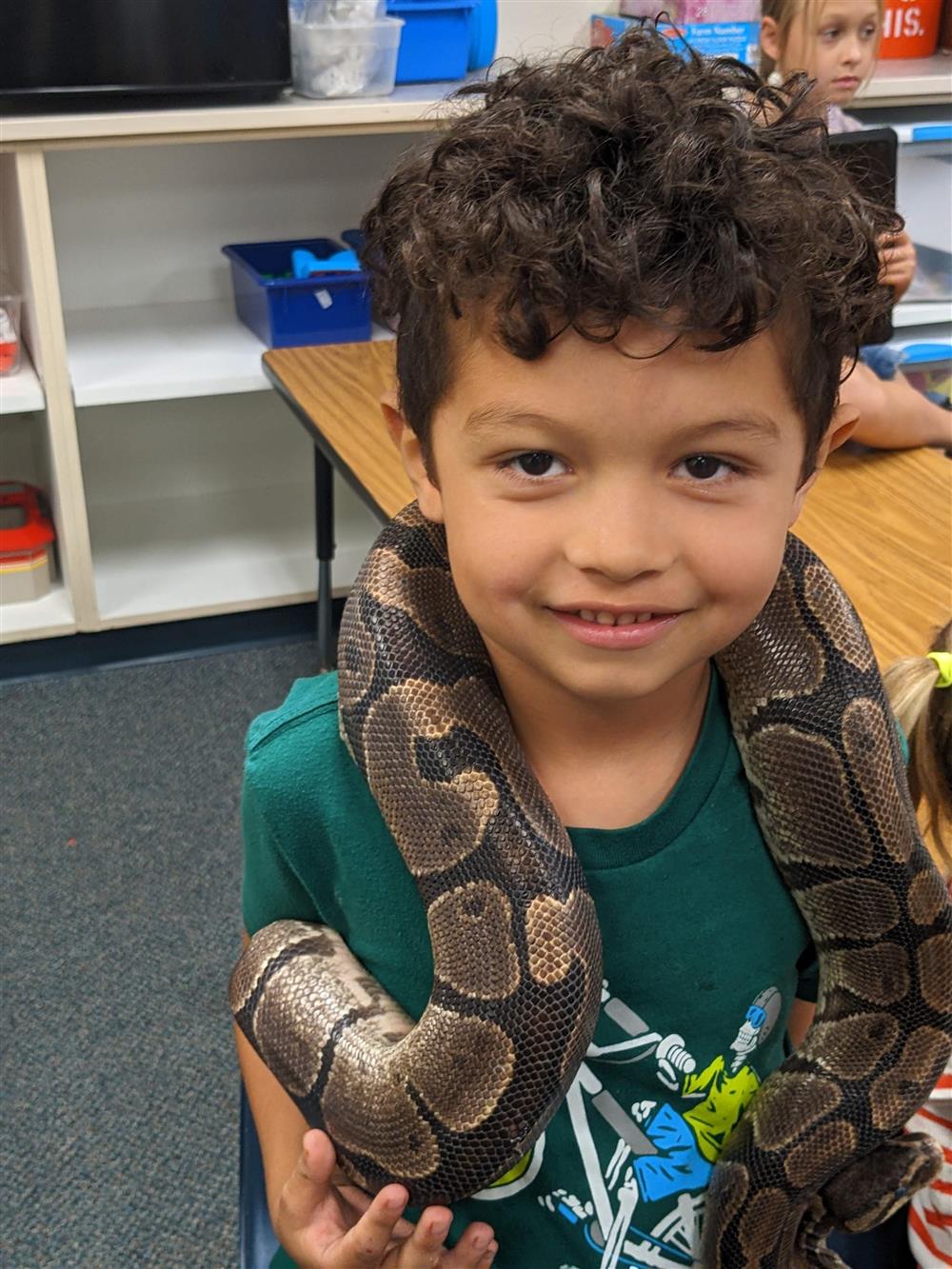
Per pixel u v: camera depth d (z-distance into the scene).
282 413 3.94
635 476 0.68
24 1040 2.26
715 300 0.64
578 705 0.88
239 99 2.91
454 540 0.75
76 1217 1.95
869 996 1.01
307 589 3.57
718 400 0.67
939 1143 1.15
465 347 0.70
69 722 3.20
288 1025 0.97
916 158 3.14
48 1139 2.07
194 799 2.92
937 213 3.23
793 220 0.68
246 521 3.88
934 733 1.18
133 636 3.46
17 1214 1.94
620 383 0.65
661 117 0.69
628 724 0.89
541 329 0.65
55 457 3.11
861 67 3.05
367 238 0.85
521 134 0.70
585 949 0.84
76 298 3.59
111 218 3.53
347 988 0.97
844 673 0.98
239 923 2.54
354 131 2.94
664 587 0.70
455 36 3.21
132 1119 2.12
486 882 0.87
